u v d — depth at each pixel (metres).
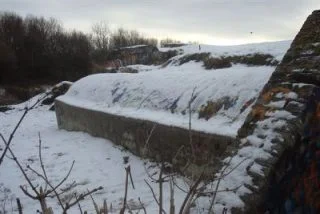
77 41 41.22
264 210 3.77
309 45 4.57
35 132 15.12
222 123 7.01
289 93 4.27
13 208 6.79
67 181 8.10
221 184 4.10
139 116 9.27
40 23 40.31
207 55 17.11
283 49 13.86
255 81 7.32
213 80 8.34
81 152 10.38
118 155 9.56
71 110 13.76
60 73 37.88
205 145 6.93
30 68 36.19
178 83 9.42
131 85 11.49
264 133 4.18
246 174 4.00
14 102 28.64
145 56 36.56
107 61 44.09
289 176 3.86
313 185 3.61
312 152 3.69
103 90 12.80
